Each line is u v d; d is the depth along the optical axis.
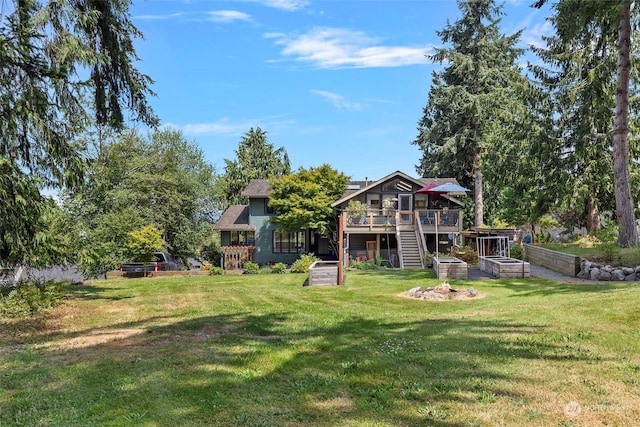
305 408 4.10
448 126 33.22
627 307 7.64
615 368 4.88
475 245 26.50
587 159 20.98
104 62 10.52
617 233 16.94
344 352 5.98
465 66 31.38
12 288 10.14
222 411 4.07
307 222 25.94
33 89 9.01
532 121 22.73
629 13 14.98
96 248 11.38
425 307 9.95
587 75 20.50
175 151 31.30
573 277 14.00
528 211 24.75
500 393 4.28
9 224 8.64
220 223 30.06
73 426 3.80
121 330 7.84
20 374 5.23
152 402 4.29
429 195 27.31
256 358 5.76
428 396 4.27
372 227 24.50
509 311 8.31
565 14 14.90
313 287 14.22
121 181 25.94
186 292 13.35
